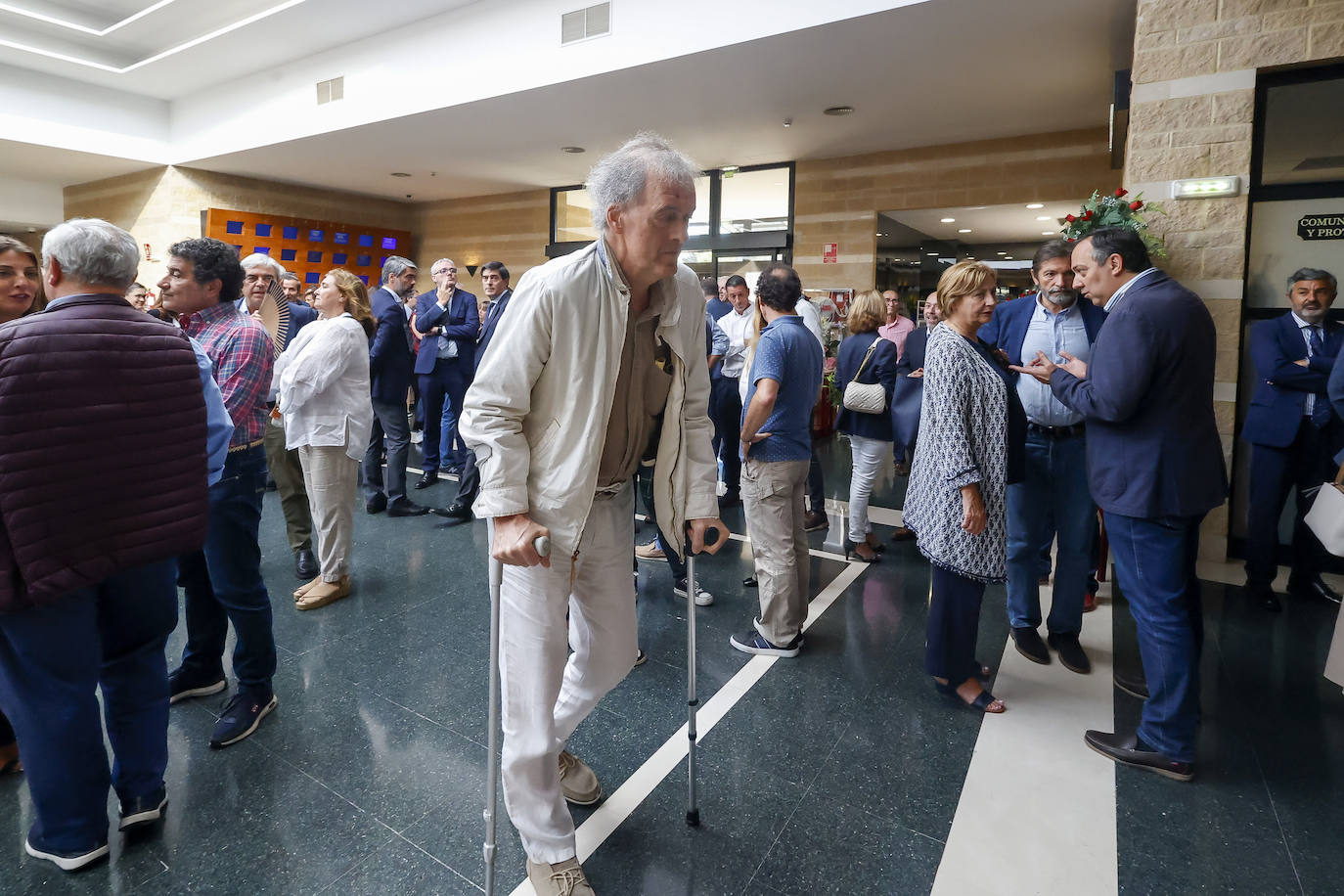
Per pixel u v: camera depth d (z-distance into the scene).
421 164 9.07
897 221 8.86
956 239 10.84
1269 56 3.64
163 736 1.89
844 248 8.22
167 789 2.01
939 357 2.31
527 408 1.47
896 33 4.82
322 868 1.73
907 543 4.34
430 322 5.39
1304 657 2.87
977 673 2.54
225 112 8.58
